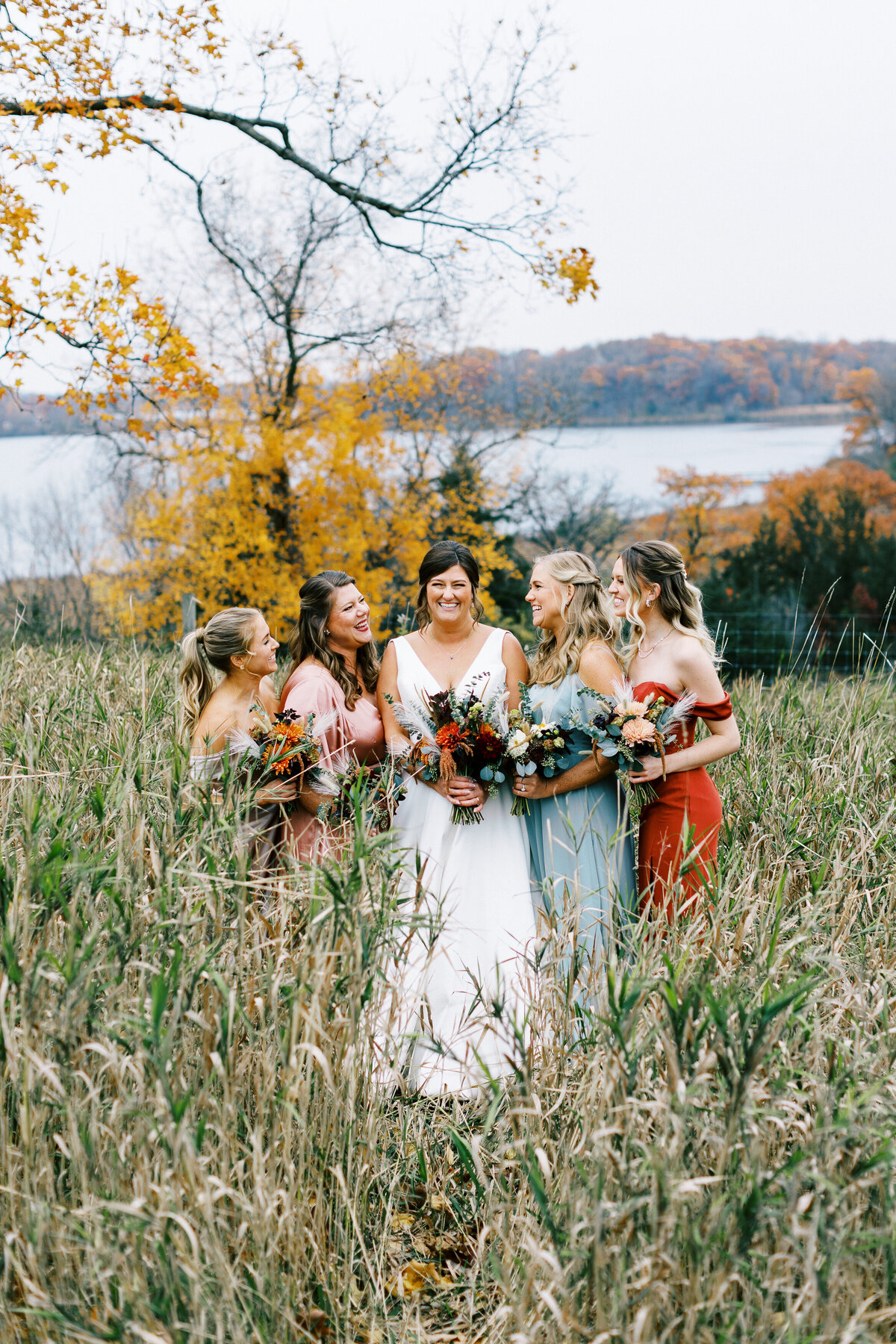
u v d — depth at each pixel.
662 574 3.17
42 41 5.95
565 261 8.41
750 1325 1.81
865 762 3.91
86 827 2.69
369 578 10.59
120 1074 1.93
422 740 3.25
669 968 2.06
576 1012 2.51
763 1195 1.79
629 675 3.32
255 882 2.35
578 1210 1.89
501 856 3.34
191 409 10.08
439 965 3.18
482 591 11.95
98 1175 1.96
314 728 3.05
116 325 5.98
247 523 10.30
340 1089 2.21
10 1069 2.02
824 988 2.44
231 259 9.62
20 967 2.10
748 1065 1.84
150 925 2.24
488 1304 2.11
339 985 2.21
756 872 2.83
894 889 3.00
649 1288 1.73
